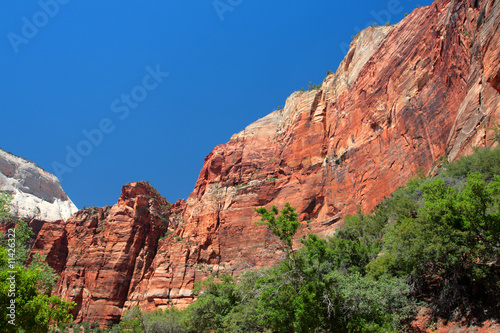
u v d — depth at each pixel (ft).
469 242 60.23
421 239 64.75
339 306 66.49
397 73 203.21
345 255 101.40
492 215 57.36
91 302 317.01
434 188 67.26
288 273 69.92
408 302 69.92
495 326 53.26
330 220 220.84
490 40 101.19
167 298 272.10
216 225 301.43
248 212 290.56
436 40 175.22
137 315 149.48
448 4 178.19
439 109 157.17
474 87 128.98
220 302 130.82
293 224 70.59
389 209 123.03
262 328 101.71
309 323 63.77
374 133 209.05
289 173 286.05
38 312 63.77
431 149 155.43
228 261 276.82
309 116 296.71
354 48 290.35
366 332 63.21
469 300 60.85
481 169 90.94
